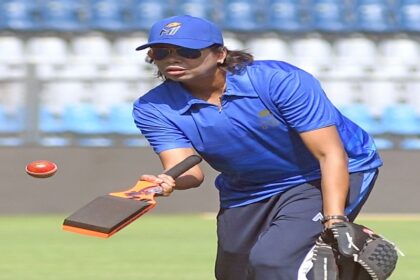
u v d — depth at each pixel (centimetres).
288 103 1398
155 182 1365
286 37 4881
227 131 1453
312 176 1490
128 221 1296
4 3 5006
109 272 2423
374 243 1277
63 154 3875
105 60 4116
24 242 3025
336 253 1309
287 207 1458
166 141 1487
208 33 1386
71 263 2580
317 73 4078
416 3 5203
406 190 3962
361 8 5184
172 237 3167
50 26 4981
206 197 3909
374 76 4028
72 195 3878
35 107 3872
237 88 1427
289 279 1376
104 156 3884
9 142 3853
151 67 3966
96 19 5062
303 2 5184
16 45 4788
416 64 4084
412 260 2639
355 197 1473
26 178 3862
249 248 1552
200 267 2509
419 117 4041
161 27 1389
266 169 1488
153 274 2392
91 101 3919
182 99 1474
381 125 4025
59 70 3906
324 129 1391
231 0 5156
